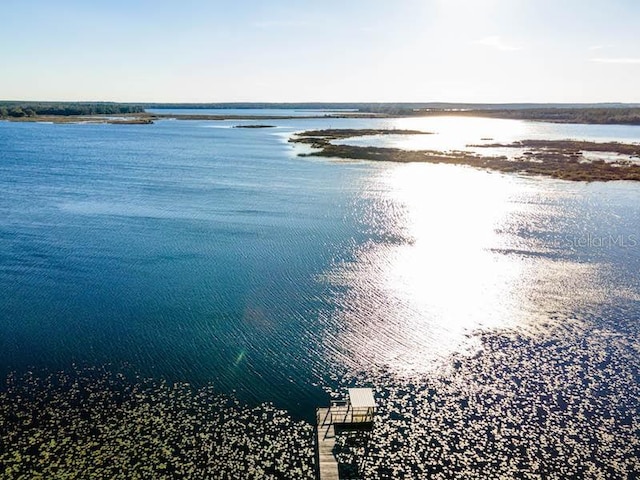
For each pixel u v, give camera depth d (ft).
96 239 204.64
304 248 194.08
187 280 163.22
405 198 278.05
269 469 85.87
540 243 201.05
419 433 94.99
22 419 96.53
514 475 85.25
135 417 97.81
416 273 169.78
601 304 147.64
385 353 121.60
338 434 94.02
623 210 253.65
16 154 441.27
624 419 98.89
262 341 126.52
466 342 126.93
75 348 122.42
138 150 493.77
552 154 447.42
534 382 110.52
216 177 345.31
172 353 120.67
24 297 149.89
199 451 89.25
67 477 82.23
